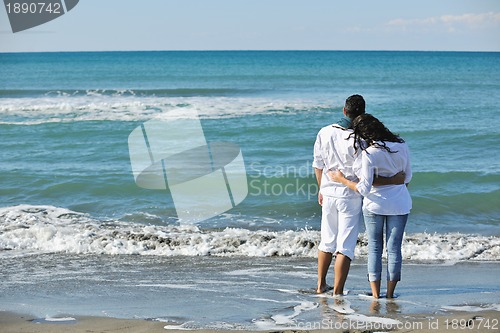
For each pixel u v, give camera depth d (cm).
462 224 909
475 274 655
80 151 1477
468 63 8662
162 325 472
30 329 462
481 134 1684
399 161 521
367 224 538
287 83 4294
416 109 2433
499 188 1095
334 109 2323
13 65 7756
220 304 536
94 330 460
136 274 656
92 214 945
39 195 1062
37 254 744
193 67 7144
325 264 568
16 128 1828
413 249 755
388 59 10712
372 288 549
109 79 4900
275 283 617
